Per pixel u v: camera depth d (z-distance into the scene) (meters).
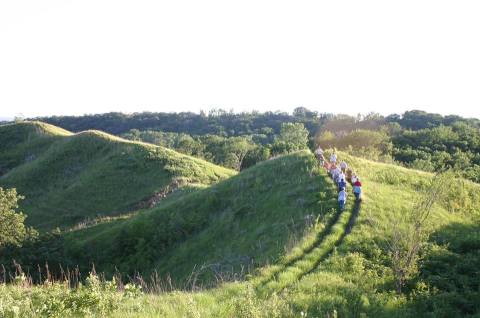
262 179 30.19
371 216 19.22
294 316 9.48
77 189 51.94
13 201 30.47
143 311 8.88
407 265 13.46
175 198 41.59
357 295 11.66
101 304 8.74
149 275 25.81
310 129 169.12
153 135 156.25
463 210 22.78
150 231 30.45
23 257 27.89
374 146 75.44
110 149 60.53
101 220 39.41
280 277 12.50
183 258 25.53
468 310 12.29
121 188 50.25
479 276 14.16
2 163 66.69
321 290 11.64
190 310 8.78
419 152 68.44
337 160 30.14
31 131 75.25
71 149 63.00
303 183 26.36
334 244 16.22
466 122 130.38
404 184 26.97
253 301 9.30
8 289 10.88
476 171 43.00
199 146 99.94
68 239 33.47
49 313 8.07
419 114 151.88
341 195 20.86
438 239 17.44
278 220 22.62
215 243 25.17
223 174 54.66
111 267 28.45
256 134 164.25
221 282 14.12
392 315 11.10
